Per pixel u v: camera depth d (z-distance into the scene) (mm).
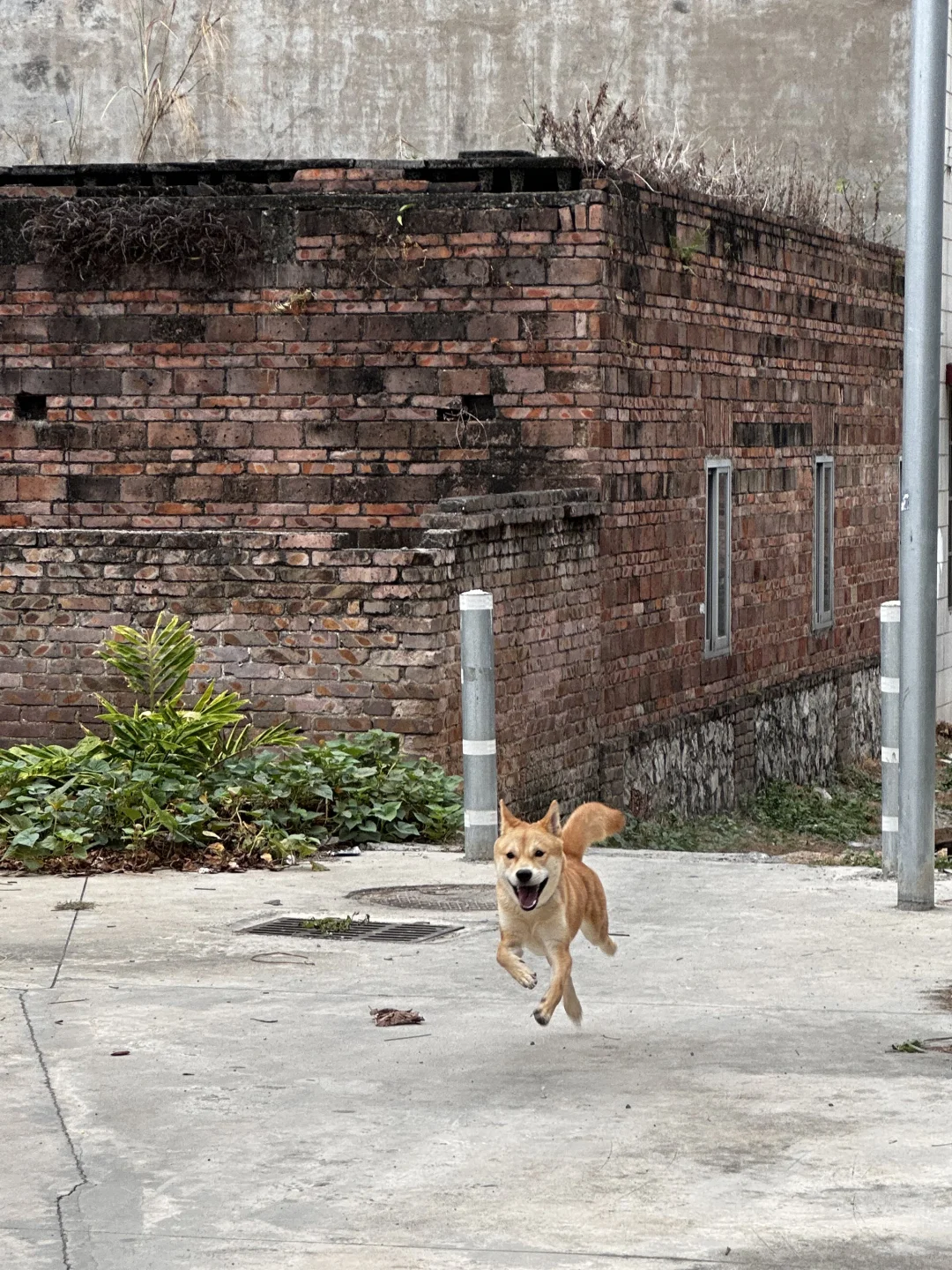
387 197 15453
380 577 12914
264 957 8883
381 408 15586
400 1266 5238
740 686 18922
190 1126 6426
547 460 15336
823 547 21312
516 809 14047
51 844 11234
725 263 17906
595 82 25328
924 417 10281
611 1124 6445
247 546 13164
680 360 16922
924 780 10125
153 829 11398
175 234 15477
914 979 8547
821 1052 7336
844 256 21391
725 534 18281
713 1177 5938
